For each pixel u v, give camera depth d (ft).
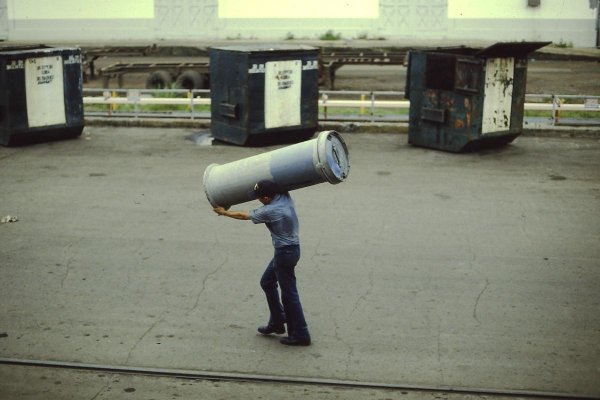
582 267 33.63
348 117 63.82
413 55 55.21
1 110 56.34
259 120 56.13
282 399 23.17
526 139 58.90
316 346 26.53
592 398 23.02
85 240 37.19
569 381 24.06
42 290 31.27
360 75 89.45
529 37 100.94
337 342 26.78
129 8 106.63
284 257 25.77
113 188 46.24
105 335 27.35
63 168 51.11
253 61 54.90
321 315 28.94
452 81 53.21
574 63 93.56
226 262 34.27
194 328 27.91
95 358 25.67
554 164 51.49
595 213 41.22
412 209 41.91
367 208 42.06
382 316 28.81
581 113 65.67
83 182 47.62
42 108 57.57
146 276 32.71
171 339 27.07
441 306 29.66
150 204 42.96
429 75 54.54
